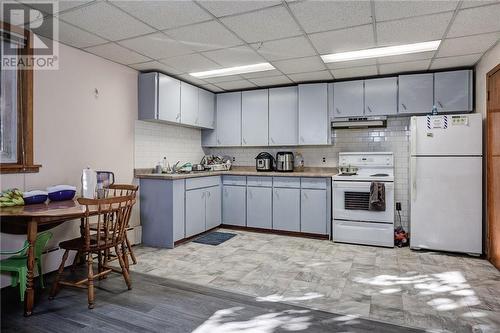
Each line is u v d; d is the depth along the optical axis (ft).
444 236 11.25
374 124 13.53
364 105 13.58
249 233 14.67
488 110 10.43
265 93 15.61
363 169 14.07
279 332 6.27
